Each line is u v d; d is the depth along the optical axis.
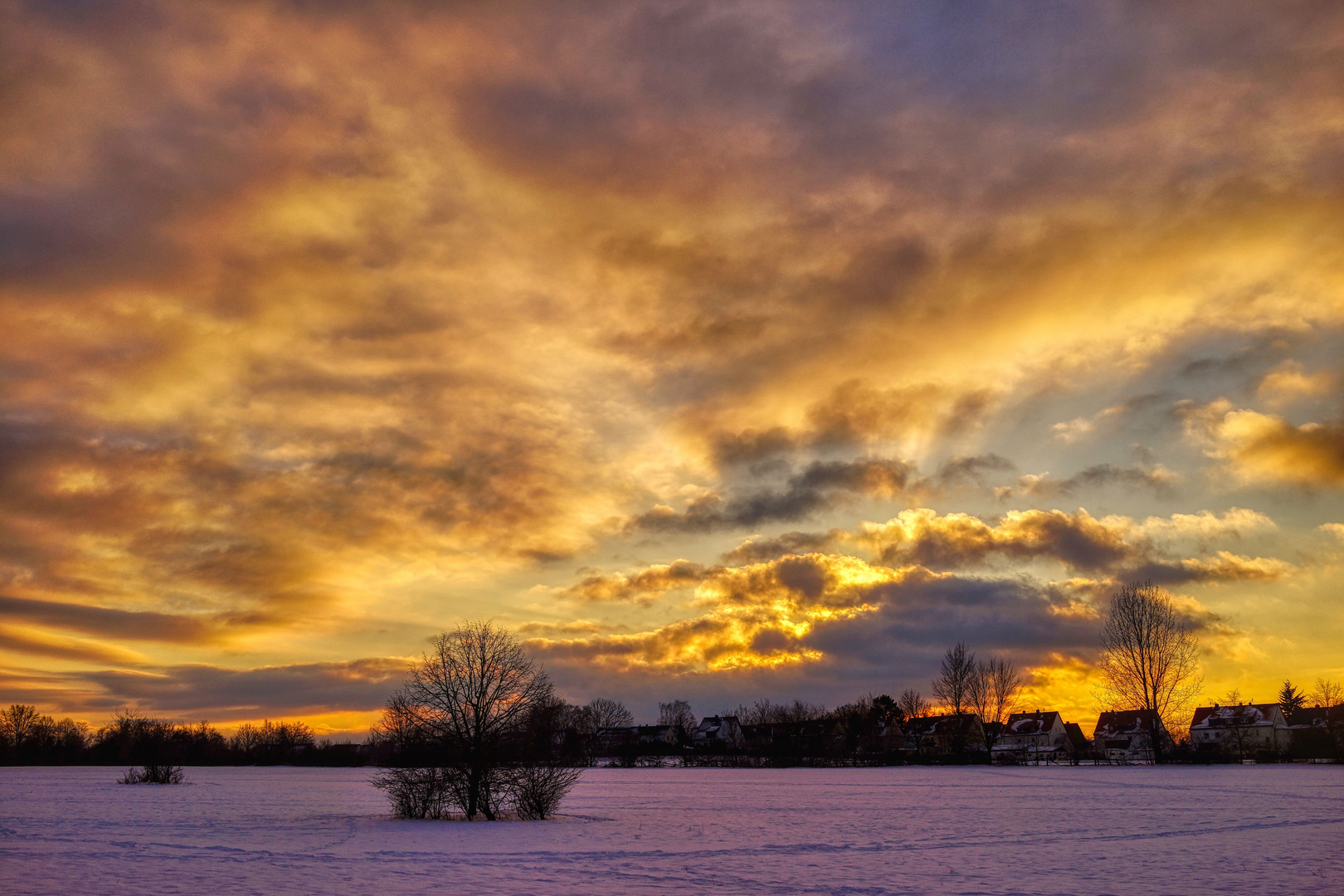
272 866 38.84
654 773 150.38
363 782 132.12
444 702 60.59
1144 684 140.00
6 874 36.69
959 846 46.34
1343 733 166.25
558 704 63.06
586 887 34.03
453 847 45.53
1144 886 34.53
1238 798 75.12
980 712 179.00
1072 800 75.88
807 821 59.88
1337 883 35.09
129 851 44.09
